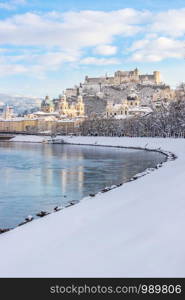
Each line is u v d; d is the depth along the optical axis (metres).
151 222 22.80
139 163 115.38
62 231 24.23
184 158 103.50
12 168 100.50
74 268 16.73
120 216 26.03
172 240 18.64
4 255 19.55
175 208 25.73
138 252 17.70
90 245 19.81
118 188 46.50
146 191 38.34
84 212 30.48
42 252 19.55
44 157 140.38
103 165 109.62
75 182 73.44
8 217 42.22
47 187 66.62
